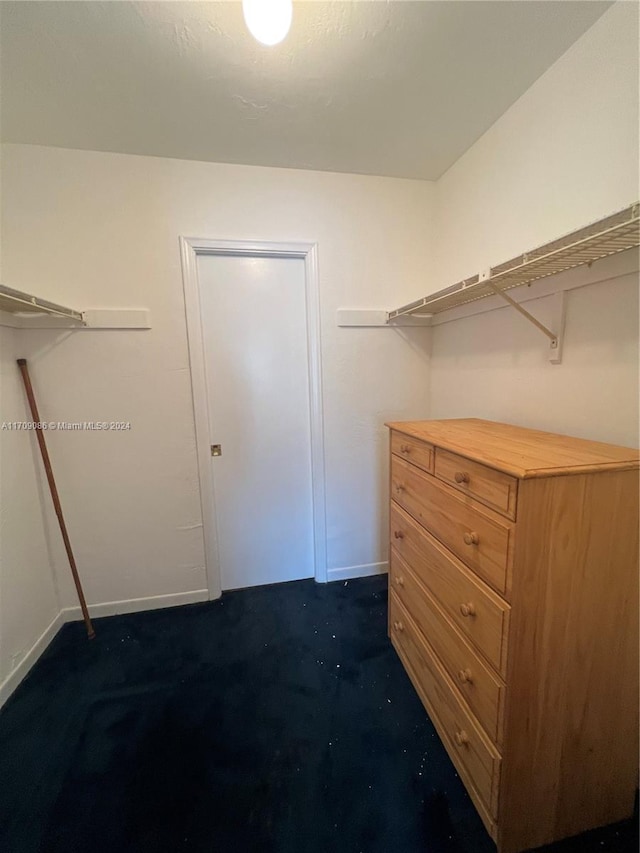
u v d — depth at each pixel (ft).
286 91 4.30
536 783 3.05
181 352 6.09
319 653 5.42
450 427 4.64
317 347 6.54
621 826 3.29
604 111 3.44
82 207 5.49
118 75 4.00
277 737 4.17
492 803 3.10
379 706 4.53
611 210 3.44
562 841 3.21
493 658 3.02
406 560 4.81
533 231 4.38
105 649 5.61
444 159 5.83
